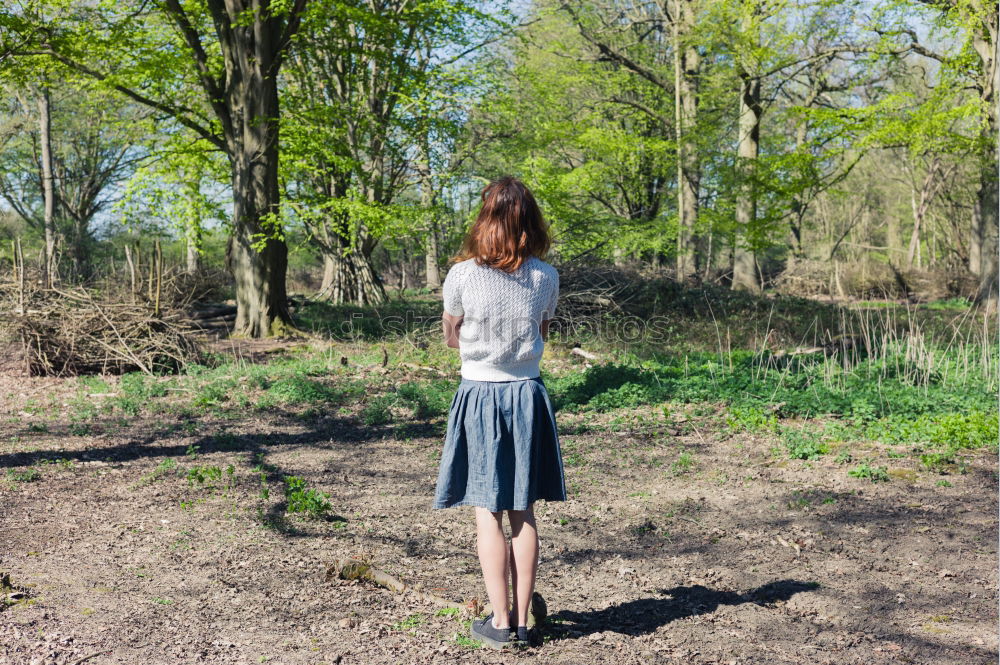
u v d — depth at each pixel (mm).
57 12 14883
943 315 17484
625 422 7629
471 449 2902
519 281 2879
